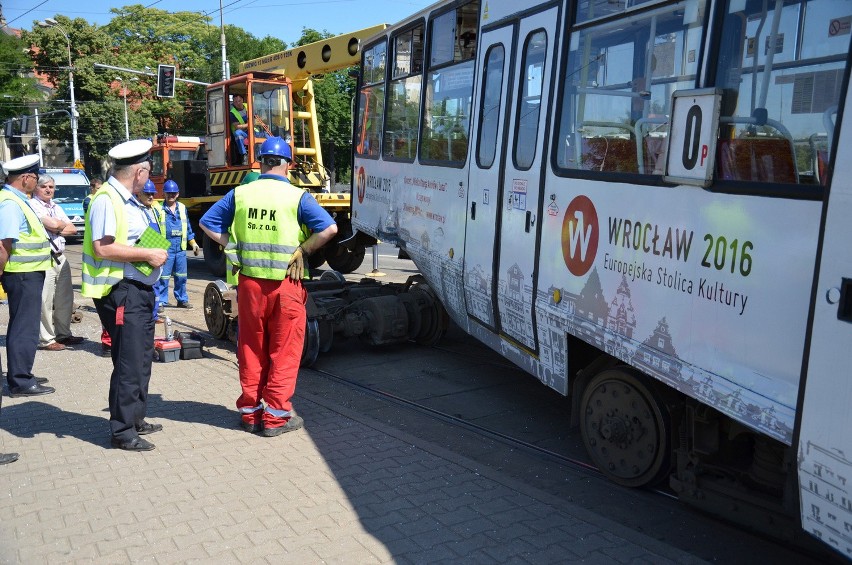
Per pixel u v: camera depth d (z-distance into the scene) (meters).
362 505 4.39
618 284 4.36
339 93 42.94
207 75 59.28
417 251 7.70
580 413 5.12
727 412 3.48
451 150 6.91
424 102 7.59
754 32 3.49
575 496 4.78
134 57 55.75
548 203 5.16
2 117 50.53
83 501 4.41
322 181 15.47
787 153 3.26
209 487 4.62
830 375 2.89
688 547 4.14
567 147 4.98
